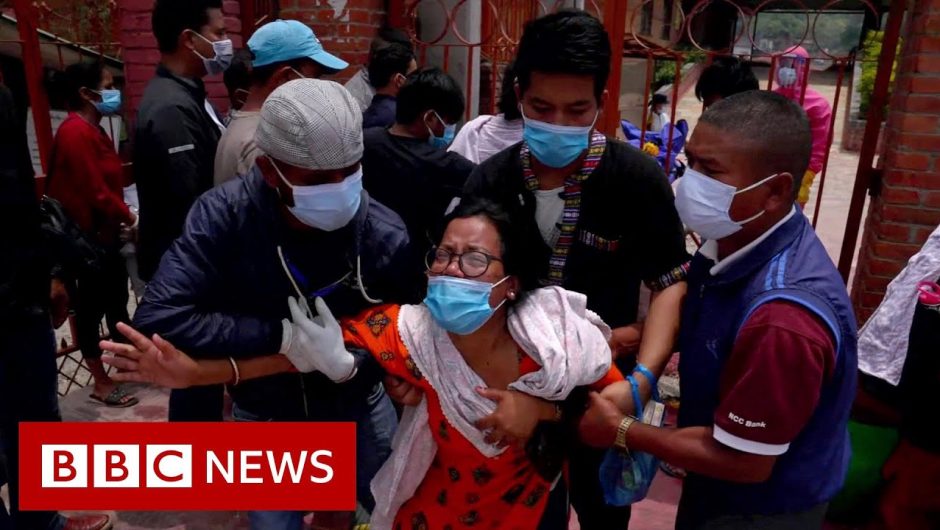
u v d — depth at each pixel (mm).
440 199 2771
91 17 5316
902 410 2533
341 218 1664
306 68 2842
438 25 5133
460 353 1556
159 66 3045
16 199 2152
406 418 1671
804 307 1320
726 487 1519
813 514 1511
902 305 2475
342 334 1655
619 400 1621
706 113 1489
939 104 3105
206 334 1632
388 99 3701
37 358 2344
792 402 1309
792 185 1412
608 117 3805
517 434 1512
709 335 1508
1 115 2076
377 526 1771
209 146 2957
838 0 3418
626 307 2062
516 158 1979
